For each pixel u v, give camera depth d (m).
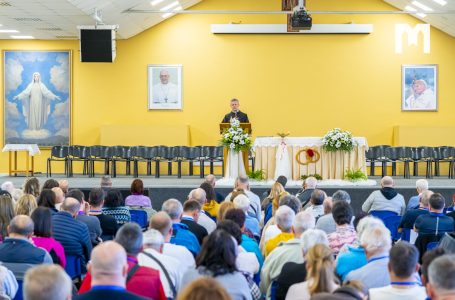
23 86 19.27
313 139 12.88
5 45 19.20
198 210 6.01
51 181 8.19
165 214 4.79
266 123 19.16
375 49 19.08
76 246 5.88
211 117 19.17
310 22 14.80
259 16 19.12
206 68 19.12
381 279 3.95
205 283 2.08
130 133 18.81
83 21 16.56
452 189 12.66
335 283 3.48
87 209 7.16
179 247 4.74
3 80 19.27
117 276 2.90
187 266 4.67
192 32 19.11
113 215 7.29
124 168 19.20
